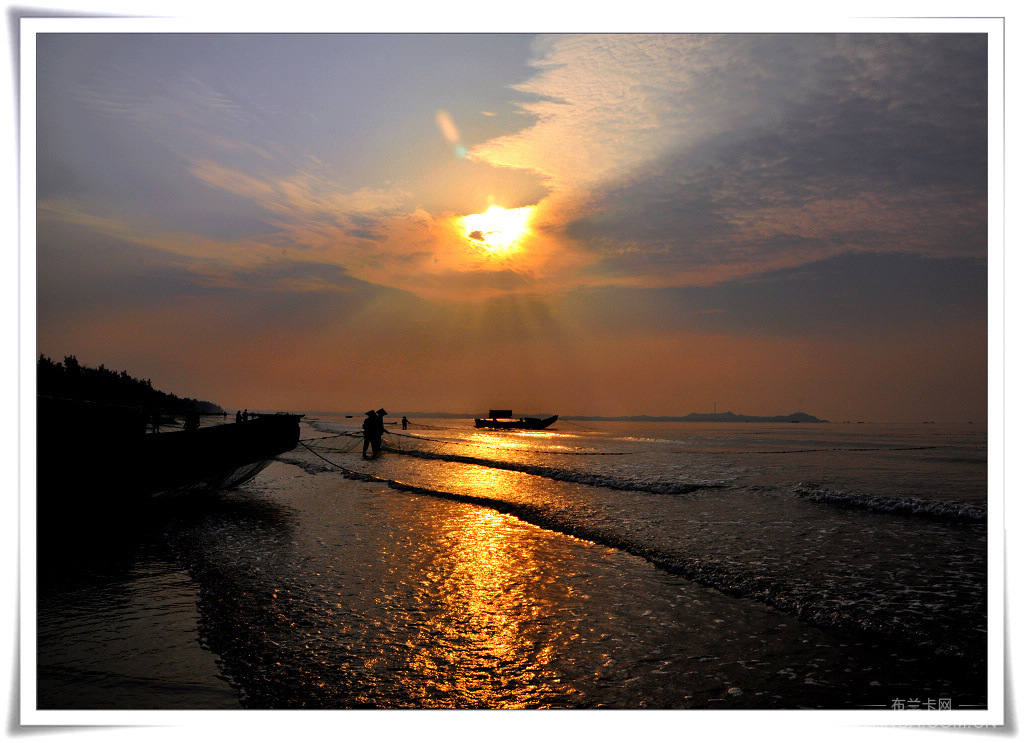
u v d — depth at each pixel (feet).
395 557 28.04
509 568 26.22
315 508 42.65
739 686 15.10
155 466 37.42
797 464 84.02
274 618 19.79
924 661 16.51
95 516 33.24
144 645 17.58
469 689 14.92
